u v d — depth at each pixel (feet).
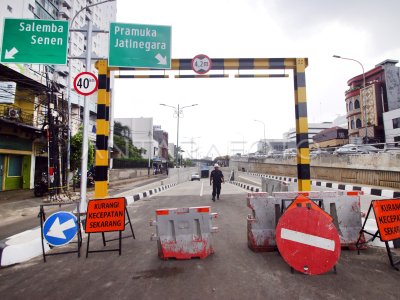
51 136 48.78
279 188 31.35
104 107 29.27
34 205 40.52
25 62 26.58
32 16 113.80
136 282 12.00
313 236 12.71
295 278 12.03
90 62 27.76
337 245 12.47
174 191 61.00
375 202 14.10
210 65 30.91
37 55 26.76
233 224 23.25
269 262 14.05
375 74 132.87
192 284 11.60
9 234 23.65
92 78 27.14
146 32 29.35
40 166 66.64
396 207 14.44
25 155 60.39
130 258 15.35
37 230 19.98
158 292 10.94
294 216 13.07
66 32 27.37
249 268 13.26
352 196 16.48
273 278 12.05
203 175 147.23
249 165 168.66
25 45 26.76
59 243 15.58
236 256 15.06
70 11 143.74
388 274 12.34
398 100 124.88
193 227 15.37
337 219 16.14
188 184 94.02
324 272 12.37
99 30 28.50
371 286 11.13
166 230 15.23
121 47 28.81
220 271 12.97
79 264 14.66
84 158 26.16
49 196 46.01
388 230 13.83
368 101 130.52
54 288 11.66
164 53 29.32
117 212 16.67
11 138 55.62
